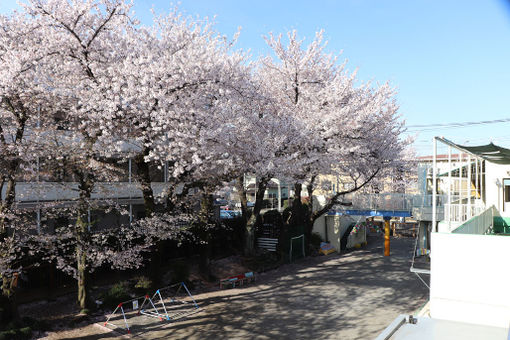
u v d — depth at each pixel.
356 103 18.02
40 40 11.70
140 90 11.30
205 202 16.81
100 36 12.33
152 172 20.14
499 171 16.70
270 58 20.73
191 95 12.68
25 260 12.68
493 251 6.43
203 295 14.98
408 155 28.36
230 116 14.08
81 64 11.97
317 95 19.06
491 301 6.40
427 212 22.02
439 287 6.82
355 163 20.86
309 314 12.76
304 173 19.09
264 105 16.44
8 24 11.05
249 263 19.66
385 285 16.56
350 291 15.65
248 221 20.03
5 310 10.36
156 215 13.52
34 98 10.93
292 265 21.09
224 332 11.10
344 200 25.48
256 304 13.88
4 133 10.47
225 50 15.26
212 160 14.14
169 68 11.83
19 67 10.00
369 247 27.91
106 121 11.79
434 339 4.47
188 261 19.44
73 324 11.34
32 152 10.70
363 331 11.20
